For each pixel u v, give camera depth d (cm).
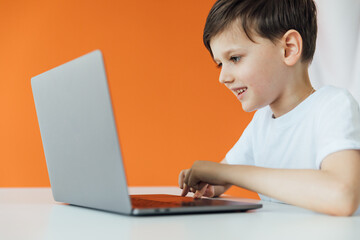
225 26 89
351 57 175
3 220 48
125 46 245
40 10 261
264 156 107
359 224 48
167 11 239
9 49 265
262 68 89
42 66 259
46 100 62
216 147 226
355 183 61
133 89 242
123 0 246
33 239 36
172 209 52
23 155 259
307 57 97
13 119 262
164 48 238
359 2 175
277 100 99
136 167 238
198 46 232
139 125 239
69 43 254
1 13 268
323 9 180
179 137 233
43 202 71
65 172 62
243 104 94
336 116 79
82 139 54
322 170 65
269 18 88
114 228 42
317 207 59
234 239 36
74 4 254
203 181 78
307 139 93
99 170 52
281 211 61
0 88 266
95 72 48
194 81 232
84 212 56
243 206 58
